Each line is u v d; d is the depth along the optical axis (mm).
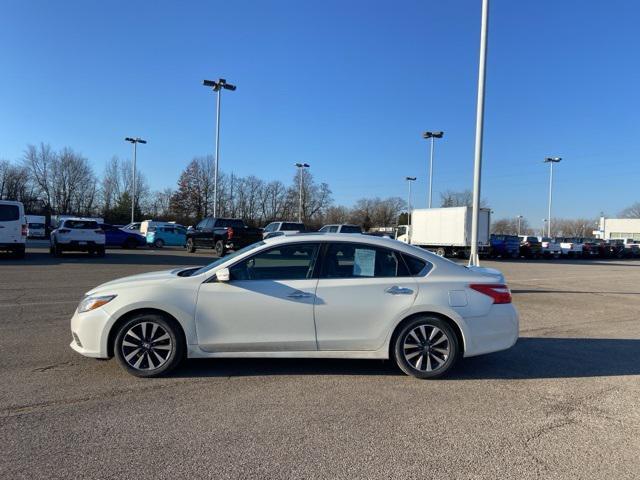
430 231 34656
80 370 5379
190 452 3539
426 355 5332
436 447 3709
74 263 18438
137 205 78500
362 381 5242
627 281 19203
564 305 11633
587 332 8344
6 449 3531
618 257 47781
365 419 4215
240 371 5504
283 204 90625
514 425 4168
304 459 3471
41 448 3557
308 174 89938
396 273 5410
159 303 5105
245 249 5672
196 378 5223
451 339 5312
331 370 5605
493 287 5480
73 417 4125
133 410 4305
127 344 5172
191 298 5164
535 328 8656
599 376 5680
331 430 3971
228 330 5180
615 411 4547
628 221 96875
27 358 5785
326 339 5238
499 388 5148
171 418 4148
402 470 3344
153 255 24734
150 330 5211
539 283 17234
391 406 4539
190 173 75688
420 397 4801
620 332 8383
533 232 133500
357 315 5238
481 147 12750
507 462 3494
